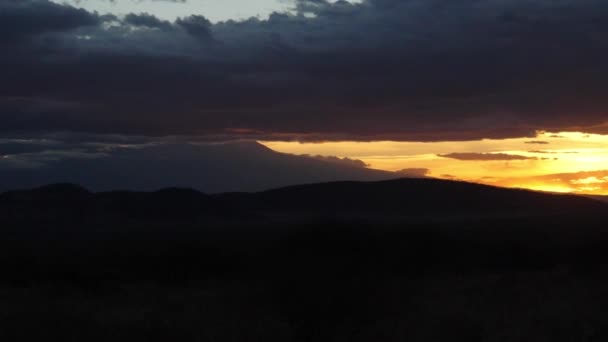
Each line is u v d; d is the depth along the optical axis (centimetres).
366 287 1916
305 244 2155
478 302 2308
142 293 2786
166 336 1773
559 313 2097
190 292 2772
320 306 1877
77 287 2806
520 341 1808
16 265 3244
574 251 4044
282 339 1812
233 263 3416
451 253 3428
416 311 2038
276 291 1956
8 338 1711
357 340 1839
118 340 1733
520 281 2836
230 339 1770
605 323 1944
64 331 1773
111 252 4284
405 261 2938
